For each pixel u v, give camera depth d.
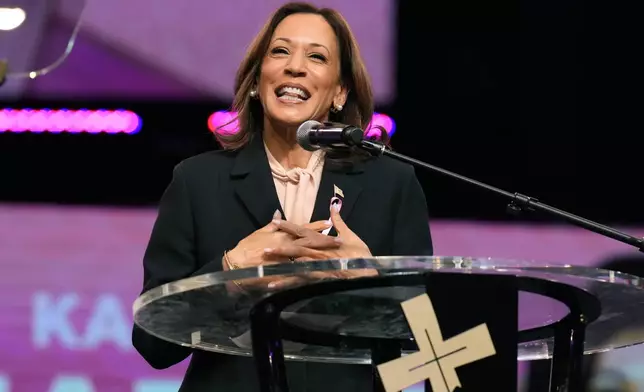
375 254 5.00
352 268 3.12
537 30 11.32
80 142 11.84
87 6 11.11
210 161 5.16
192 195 5.02
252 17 10.90
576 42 11.32
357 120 5.54
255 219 4.96
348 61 5.41
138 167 11.83
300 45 5.21
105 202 11.87
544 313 3.46
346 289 3.24
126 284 11.11
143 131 11.70
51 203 11.52
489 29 11.36
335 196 5.04
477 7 11.30
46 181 11.92
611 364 6.73
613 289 3.22
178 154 11.72
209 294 3.27
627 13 11.20
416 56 11.40
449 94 11.43
